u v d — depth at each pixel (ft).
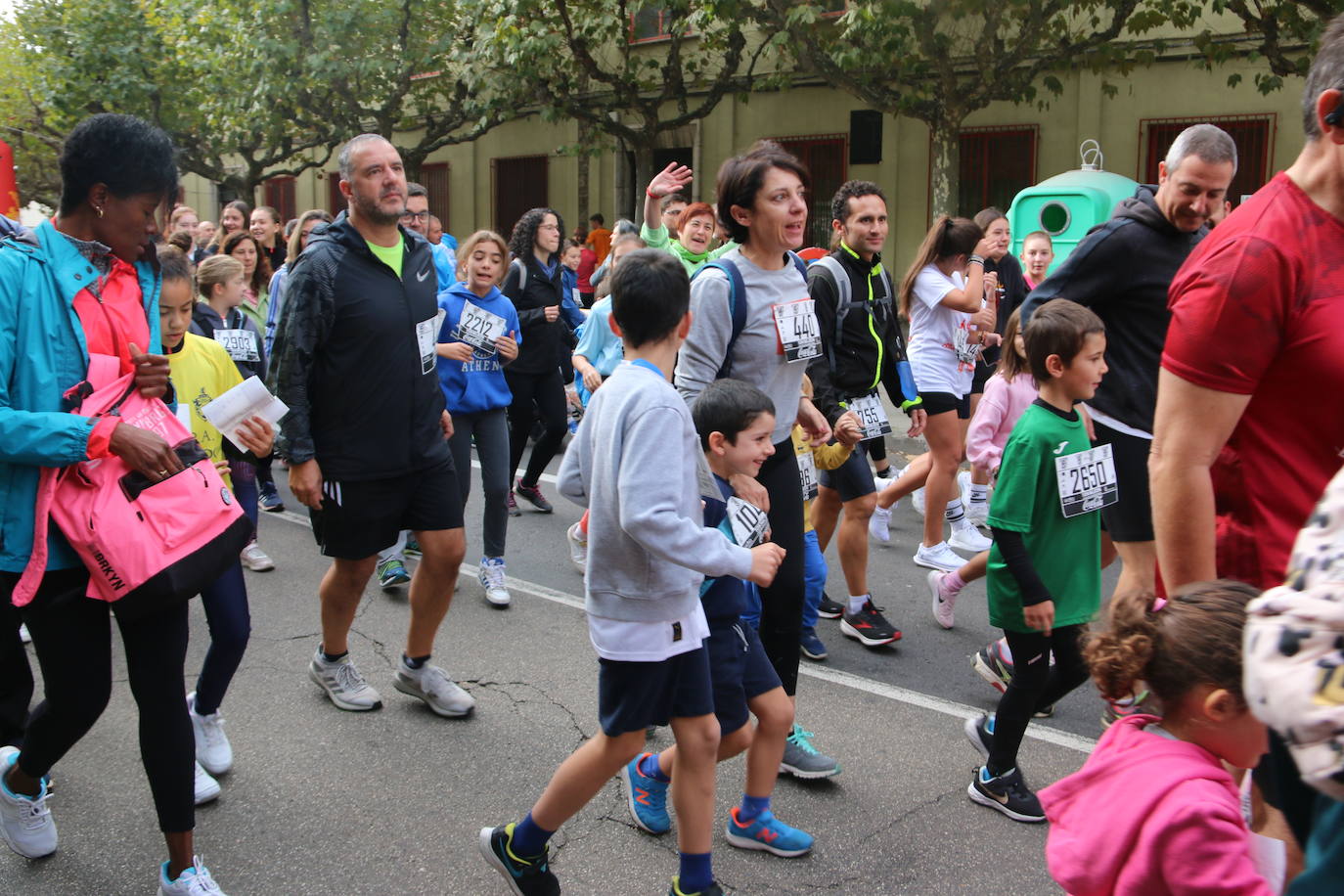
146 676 9.40
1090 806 6.16
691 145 58.08
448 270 24.84
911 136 50.26
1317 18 33.35
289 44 53.57
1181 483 6.98
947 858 10.87
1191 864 5.64
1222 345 6.70
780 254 11.89
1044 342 11.44
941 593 17.43
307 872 10.55
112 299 9.32
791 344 11.66
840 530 16.69
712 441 9.95
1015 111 47.80
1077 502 11.48
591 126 53.42
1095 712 14.42
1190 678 5.87
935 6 36.68
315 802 11.84
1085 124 46.03
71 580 9.29
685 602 9.08
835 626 17.61
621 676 9.07
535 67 48.14
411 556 21.15
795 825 11.49
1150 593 6.46
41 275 8.98
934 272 19.48
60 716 9.55
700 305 11.54
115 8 63.10
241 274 19.97
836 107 52.47
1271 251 6.54
